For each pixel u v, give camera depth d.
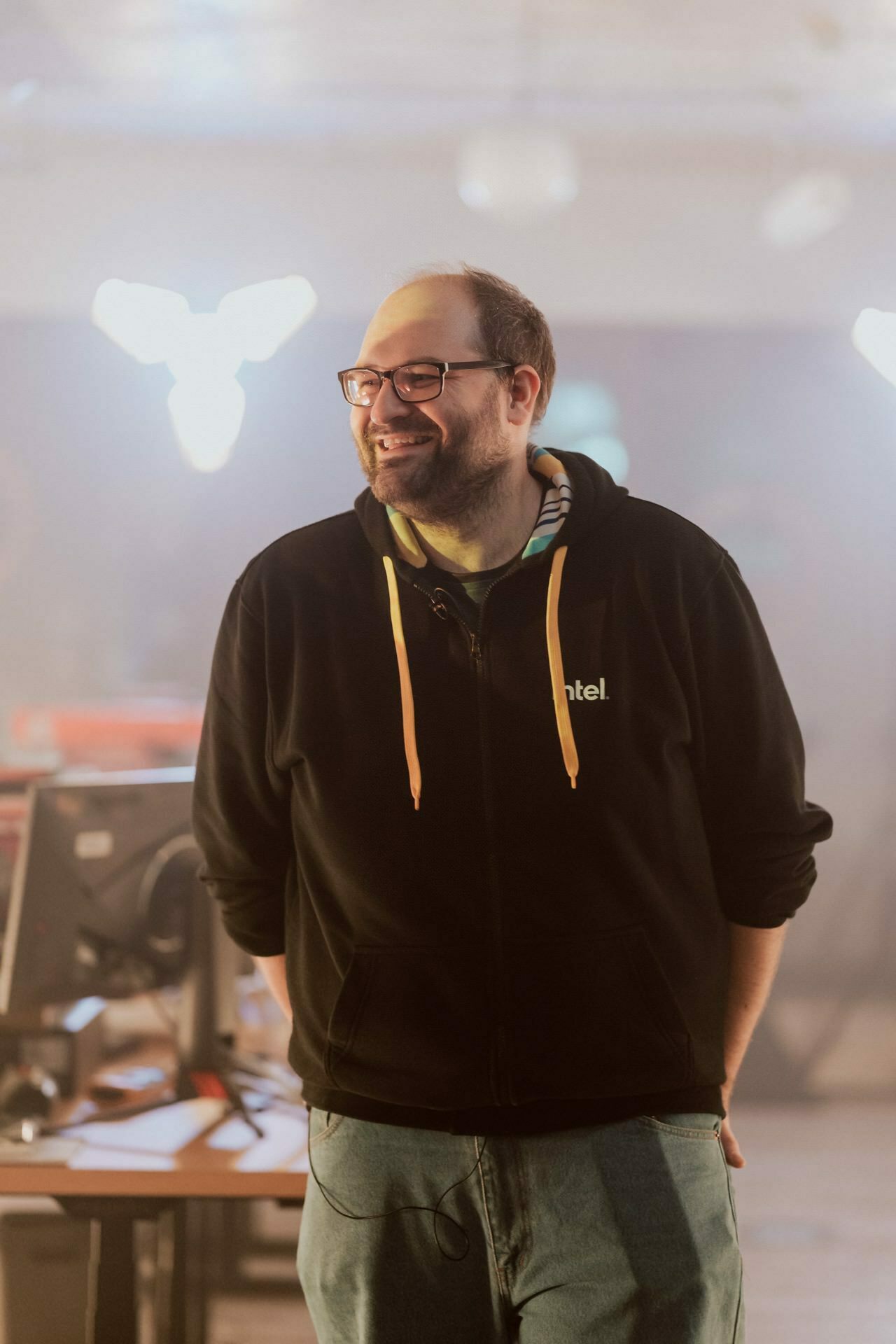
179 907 2.70
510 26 6.32
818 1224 4.50
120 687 8.23
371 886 1.67
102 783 2.68
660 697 1.68
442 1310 1.67
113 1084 2.71
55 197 7.92
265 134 7.76
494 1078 1.62
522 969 1.63
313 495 8.23
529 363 1.74
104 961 2.67
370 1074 1.68
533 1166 1.62
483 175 6.46
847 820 8.11
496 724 1.68
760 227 8.00
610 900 1.65
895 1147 5.36
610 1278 1.60
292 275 7.95
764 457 8.15
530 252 8.03
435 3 6.09
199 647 8.26
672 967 1.67
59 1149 2.25
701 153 7.87
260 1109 2.50
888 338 7.34
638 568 1.71
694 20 6.22
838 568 8.16
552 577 1.70
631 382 8.16
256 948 1.96
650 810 1.67
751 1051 6.78
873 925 8.06
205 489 8.22
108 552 8.23
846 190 7.66
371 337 1.70
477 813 1.66
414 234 7.97
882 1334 3.69
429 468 1.65
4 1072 2.54
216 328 7.02
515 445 1.73
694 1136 1.66
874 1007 7.60
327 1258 1.71
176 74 6.95
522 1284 1.65
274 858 1.90
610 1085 1.62
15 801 3.51
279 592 1.80
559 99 7.24
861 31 6.27
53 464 8.18
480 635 1.69
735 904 1.79
